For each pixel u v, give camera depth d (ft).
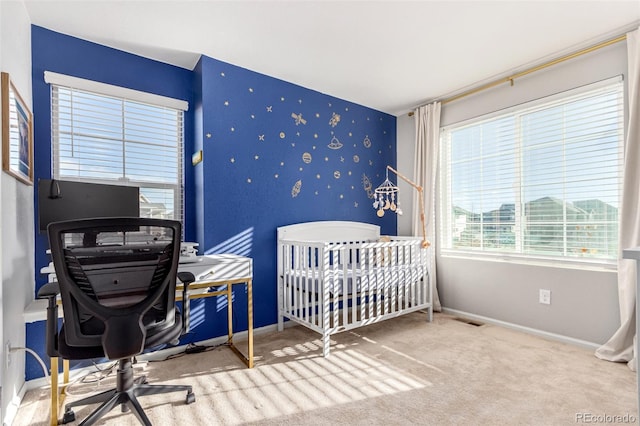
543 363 7.22
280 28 7.23
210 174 8.48
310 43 7.87
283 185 9.93
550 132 8.95
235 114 8.96
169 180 8.70
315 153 10.75
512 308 9.59
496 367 7.05
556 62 8.49
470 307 10.68
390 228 12.92
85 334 4.59
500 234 10.04
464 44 7.93
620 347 7.23
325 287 7.89
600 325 7.88
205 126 8.43
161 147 8.59
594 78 8.00
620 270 7.30
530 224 9.36
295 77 9.80
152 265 5.02
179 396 5.96
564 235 8.65
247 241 9.13
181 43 7.80
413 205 12.21
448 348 8.16
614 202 7.80
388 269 9.43
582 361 7.30
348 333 9.33
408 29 7.28
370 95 11.23
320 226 10.58
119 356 4.50
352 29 7.29
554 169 8.86
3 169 4.94
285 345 8.45
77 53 7.40
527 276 9.25
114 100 7.91
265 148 9.55
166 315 5.16
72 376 6.86
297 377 6.68
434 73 9.52
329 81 10.09
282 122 9.95
